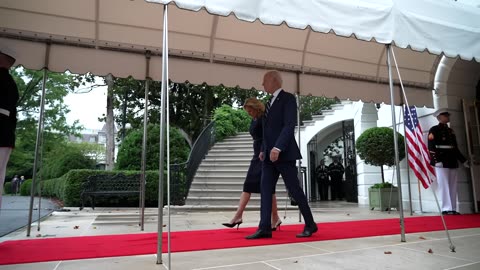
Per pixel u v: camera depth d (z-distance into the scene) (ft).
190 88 55.93
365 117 33.83
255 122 13.43
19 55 14.06
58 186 42.34
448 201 20.80
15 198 51.31
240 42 16.85
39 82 61.87
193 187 34.68
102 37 15.07
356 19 9.96
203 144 40.70
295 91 18.12
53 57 14.52
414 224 15.10
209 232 13.10
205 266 7.12
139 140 37.32
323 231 12.80
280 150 10.54
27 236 12.36
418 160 22.45
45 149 67.97
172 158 36.88
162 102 7.80
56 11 13.94
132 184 31.58
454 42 11.21
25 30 13.91
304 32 16.92
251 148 43.75
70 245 10.08
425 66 20.68
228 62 17.13
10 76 10.65
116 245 10.01
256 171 13.43
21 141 70.44
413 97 20.84
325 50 18.04
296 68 18.22
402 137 24.43
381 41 10.18
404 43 10.44
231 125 48.01
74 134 76.28
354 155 40.14
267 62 17.72
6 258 8.13
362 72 19.43
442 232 12.57
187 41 16.28
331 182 45.32
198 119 57.26
